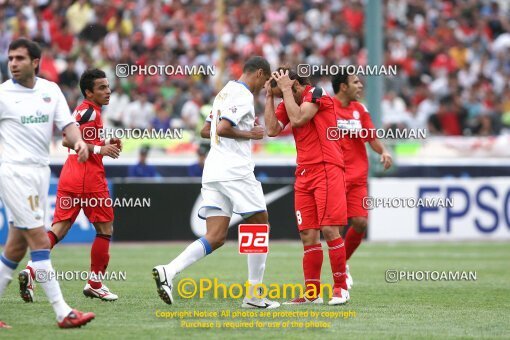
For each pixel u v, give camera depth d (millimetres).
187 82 78188
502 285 38656
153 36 84500
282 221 62906
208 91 79000
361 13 101188
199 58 83438
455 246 59531
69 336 24203
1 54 79750
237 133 29078
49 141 25516
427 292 35875
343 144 36125
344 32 97188
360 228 36438
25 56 24859
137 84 74812
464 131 83250
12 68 24875
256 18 96312
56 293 25312
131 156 68438
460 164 73875
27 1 85625
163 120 72438
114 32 81938
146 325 26391
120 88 71125
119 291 34844
